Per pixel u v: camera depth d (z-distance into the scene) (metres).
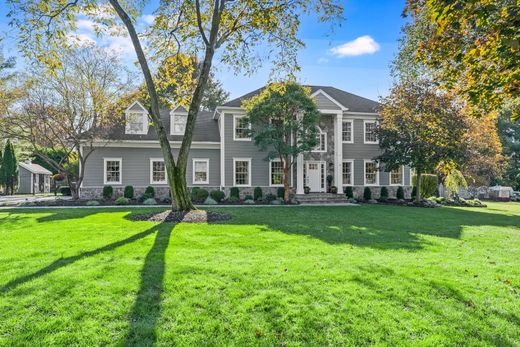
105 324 3.29
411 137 17.91
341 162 20.89
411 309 3.69
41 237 7.42
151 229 8.63
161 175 20.14
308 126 17.83
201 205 16.97
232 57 13.34
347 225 10.04
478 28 4.86
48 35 11.43
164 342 3.01
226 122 20.55
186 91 15.50
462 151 17.39
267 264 5.29
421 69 11.36
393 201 20.05
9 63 20.58
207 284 4.34
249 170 20.70
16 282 4.32
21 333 3.11
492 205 22.08
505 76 4.68
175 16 13.09
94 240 7.11
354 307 3.70
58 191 32.78
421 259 5.81
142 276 4.62
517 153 36.47
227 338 3.09
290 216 12.14
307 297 3.96
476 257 6.06
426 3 4.78
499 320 3.47
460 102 13.73
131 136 19.80
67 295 3.93
